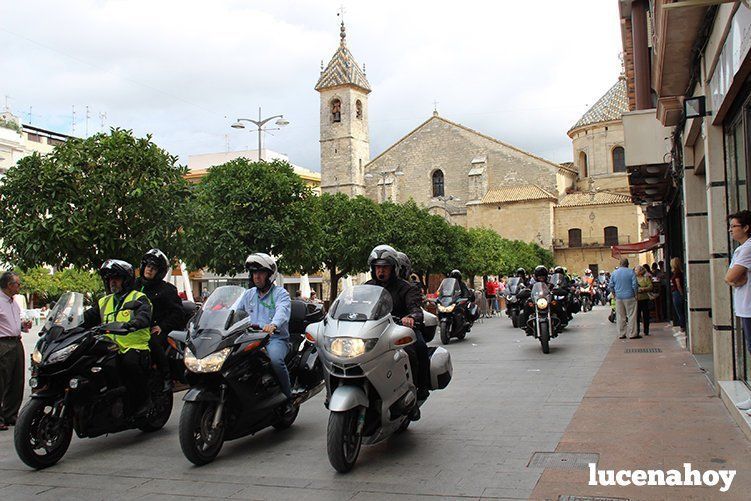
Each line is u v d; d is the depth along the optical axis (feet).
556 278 65.62
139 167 34.99
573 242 221.25
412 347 22.02
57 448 21.57
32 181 33.73
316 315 29.60
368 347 19.54
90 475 20.13
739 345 26.53
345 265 97.76
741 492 15.92
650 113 47.91
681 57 28.09
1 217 34.22
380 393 19.88
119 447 23.70
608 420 23.99
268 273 24.86
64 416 21.66
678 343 47.80
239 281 72.90
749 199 22.26
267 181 55.01
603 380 32.94
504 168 228.43
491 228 215.51
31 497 18.11
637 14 51.55
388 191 234.38
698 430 21.75
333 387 20.33
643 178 53.88
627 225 215.31
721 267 27.04
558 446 20.83
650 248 101.91
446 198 225.76
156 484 18.95
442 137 233.96
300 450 22.34
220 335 21.40
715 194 26.94
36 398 21.16
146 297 24.43
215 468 20.44
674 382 30.99
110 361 22.79
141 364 23.90
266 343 22.77
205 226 38.01
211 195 53.88
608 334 59.36
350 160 232.32
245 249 53.16
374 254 22.84
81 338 21.75
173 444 23.91
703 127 28.02
